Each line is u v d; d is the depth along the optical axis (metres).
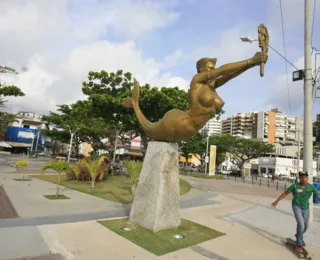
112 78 20.38
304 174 5.70
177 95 18.00
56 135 40.66
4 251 4.40
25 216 6.74
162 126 6.29
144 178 6.69
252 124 97.38
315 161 55.66
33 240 5.02
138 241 5.40
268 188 23.03
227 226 7.40
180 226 6.70
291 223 8.50
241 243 5.95
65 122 34.03
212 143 44.47
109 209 8.44
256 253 5.39
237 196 14.86
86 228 6.00
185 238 5.86
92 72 20.33
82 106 27.86
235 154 48.69
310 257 5.24
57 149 65.31
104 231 5.88
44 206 8.16
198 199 12.57
